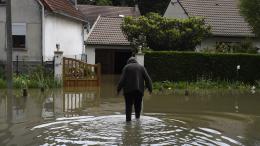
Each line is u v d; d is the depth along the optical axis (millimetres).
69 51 45281
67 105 21781
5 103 22250
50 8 37375
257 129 15875
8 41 28953
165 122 17000
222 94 27656
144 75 17359
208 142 13453
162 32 36625
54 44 40219
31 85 29578
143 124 16359
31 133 14609
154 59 32938
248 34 42469
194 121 17484
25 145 12898
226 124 16875
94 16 63344
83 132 14742
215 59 33469
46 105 21672
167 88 30609
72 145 12883
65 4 45656
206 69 33406
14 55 37500
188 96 26359
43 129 15305
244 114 19547
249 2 32406
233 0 46406
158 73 32969
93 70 34906
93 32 47594
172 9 47906
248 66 33781
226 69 33562
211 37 42375
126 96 17047
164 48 37688
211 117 18594
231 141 13664
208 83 31812
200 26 37094
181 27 37250
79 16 48281
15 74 32500
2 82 29375
